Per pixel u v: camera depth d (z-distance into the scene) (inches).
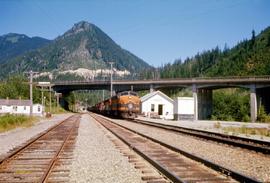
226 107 4040.4
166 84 3951.8
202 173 422.3
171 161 517.7
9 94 4217.5
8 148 719.1
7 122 1424.7
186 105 2706.7
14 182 375.2
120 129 1232.8
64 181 382.0
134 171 441.4
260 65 7322.8
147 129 1277.1
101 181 384.8
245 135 1063.0
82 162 514.0
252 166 486.9
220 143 796.6
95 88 4975.4
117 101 2160.4
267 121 2773.1
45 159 547.2
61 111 4938.5
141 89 4345.5
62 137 949.2
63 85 5152.6
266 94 3644.2
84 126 1475.1
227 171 409.1
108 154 602.9
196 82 3641.7
